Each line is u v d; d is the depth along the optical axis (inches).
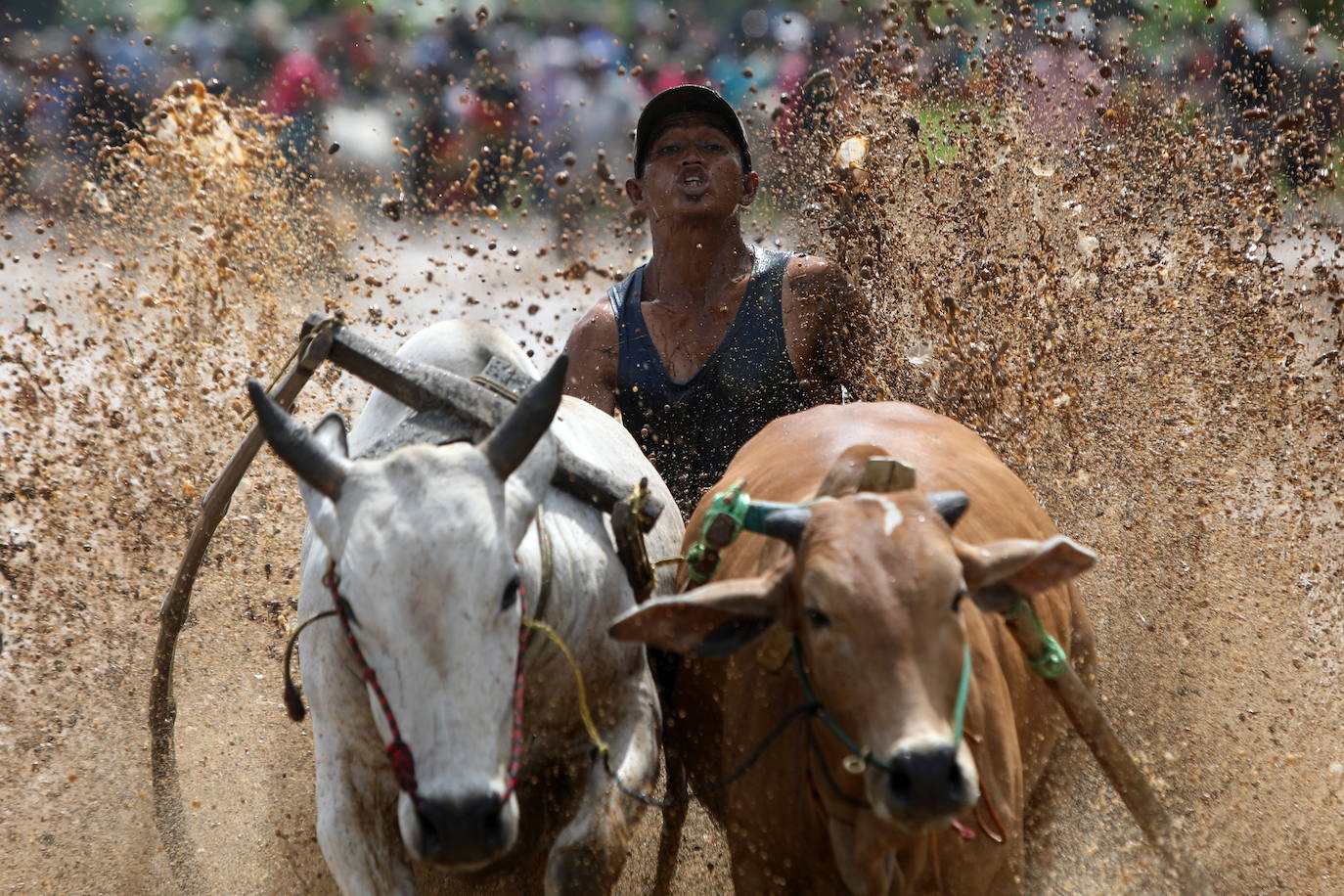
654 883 510.3
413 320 1103.6
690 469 597.6
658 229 607.5
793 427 485.4
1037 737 436.1
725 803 462.6
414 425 416.8
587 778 445.4
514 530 377.7
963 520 418.3
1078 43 684.7
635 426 604.7
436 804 348.8
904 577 340.5
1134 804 422.3
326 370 724.0
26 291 730.2
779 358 593.3
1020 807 405.7
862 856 378.3
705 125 605.9
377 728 406.9
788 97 658.8
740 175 608.4
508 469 373.1
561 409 498.0
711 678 468.8
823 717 366.0
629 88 1497.3
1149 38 1011.3
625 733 453.1
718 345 596.7
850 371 593.6
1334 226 667.4
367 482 366.6
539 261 1337.4
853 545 346.0
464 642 353.4
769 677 413.7
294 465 371.2
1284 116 665.0
